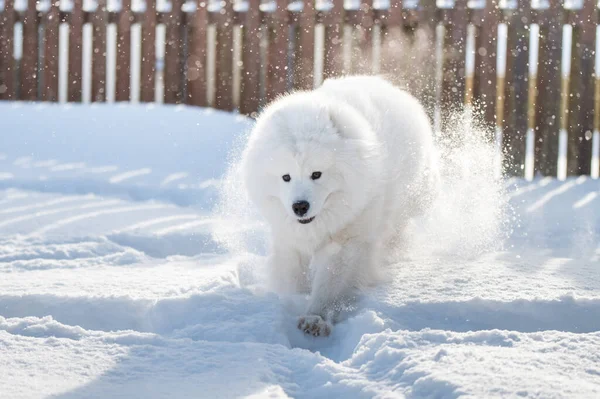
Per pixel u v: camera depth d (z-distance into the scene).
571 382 3.97
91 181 11.37
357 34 13.09
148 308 5.85
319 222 6.52
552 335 4.85
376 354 4.54
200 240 8.57
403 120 7.46
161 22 13.74
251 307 5.76
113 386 4.13
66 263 7.40
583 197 11.05
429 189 8.15
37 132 13.28
